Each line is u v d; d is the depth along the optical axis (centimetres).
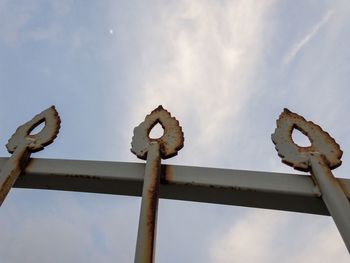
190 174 97
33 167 102
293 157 97
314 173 92
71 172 100
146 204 85
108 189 101
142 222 81
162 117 108
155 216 83
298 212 95
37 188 104
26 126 115
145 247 76
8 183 95
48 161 104
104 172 99
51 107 119
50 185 103
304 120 106
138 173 98
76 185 101
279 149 100
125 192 100
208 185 94
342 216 81
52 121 114
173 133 103
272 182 93
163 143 101
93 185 101
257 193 92
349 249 76
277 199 93
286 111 110
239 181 94
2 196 91
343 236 79
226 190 94
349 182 91
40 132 111
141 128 106
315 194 90
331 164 94
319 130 102
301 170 96
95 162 103
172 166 99
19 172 100
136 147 101
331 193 85
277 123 107
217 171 97
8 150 107
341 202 83
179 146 99
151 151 98
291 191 91
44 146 108
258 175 95
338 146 98
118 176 98
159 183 91
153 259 75
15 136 112
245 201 95
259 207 96
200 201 98
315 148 98
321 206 92
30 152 108
